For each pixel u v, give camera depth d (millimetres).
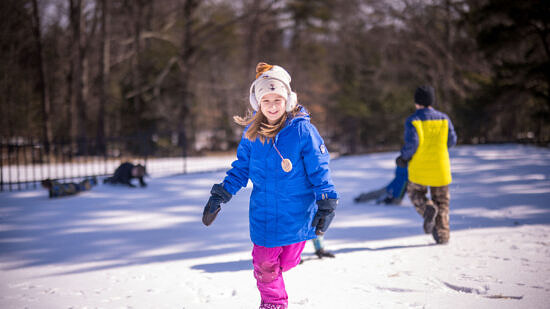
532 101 21875
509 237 4281
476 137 24000
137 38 28141
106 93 27812
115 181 9766
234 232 5238
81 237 5094
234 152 30906
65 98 33219
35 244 4766
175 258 4090
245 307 2680
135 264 3896
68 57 29578
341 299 2732
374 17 30625
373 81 31188
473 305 2523
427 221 4027
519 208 5934
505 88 20797
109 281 3357
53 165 17172
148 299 2883
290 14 37438
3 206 7297
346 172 11766
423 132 4219
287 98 2268
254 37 34688
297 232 2271
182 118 28922
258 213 2309
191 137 32562
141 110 28594
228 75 37312
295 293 2891
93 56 32375
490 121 23375
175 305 2750
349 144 28344
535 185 7938
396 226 5285
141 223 5895
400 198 6816
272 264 2318
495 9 19438
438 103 25516
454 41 26625
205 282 3248
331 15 36094
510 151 16406
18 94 29672
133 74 28516
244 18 30234
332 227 5336
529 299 2574
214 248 4469
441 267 3344
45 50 31141
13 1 28000
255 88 2281
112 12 31031
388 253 3926
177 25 33219
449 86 26203
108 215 6480
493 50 20219
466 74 25562
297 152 2227
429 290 2828
